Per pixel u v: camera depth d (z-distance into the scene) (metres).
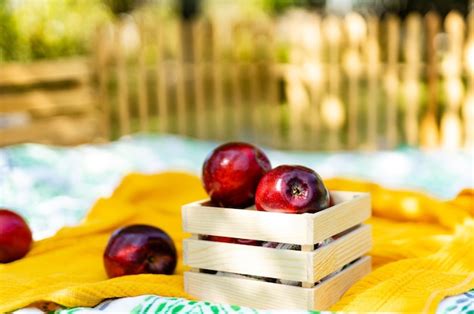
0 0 10.30
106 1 12.11
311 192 2.40
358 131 10.99
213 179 2.62
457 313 2.31
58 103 9.06
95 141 9.54
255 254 2.41
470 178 6.50
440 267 2.74
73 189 5.60
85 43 11.09
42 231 4.28
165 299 2.44
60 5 10.85
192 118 11.93
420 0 14.59
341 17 15.47
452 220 3.41
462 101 10.44
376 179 6.55
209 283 2.51
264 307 2.41
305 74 10.16
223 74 11.27
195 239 2.55
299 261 2.34
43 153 6.61
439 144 9.29
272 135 10.60
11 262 3.11
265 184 2.43
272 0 17.34
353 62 9.78
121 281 2.56
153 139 7.62
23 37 10.42
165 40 10.89
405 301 2.33
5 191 5.43
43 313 2.49
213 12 18.91
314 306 2.34
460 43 9.00
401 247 3.03
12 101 8.61
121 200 3.93
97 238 3.41
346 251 2.54
